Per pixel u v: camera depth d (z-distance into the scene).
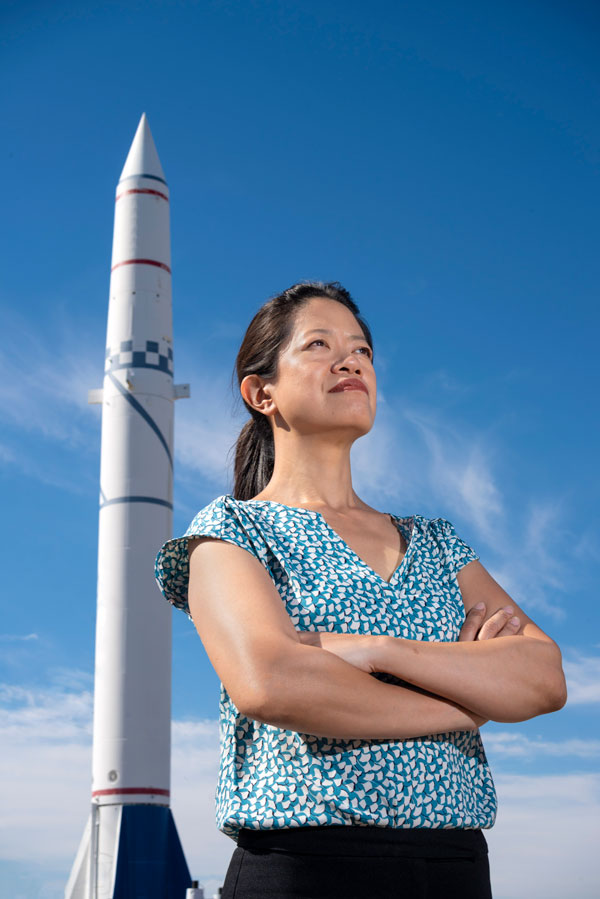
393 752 2.46
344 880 2.30
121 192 24.30
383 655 2.55
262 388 3.37
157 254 23.55
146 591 20.84
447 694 2.58
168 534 21.69
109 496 21.48
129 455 21.66
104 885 18.50
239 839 2.51
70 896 18.67
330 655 2.49
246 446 3.73
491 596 3.13
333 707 2.42
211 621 2.62
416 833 2.39
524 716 2.67
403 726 2.46
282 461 3.28
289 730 2.46
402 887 2.32
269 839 2.39
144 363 22.34
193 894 17.98
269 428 3.60
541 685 2.71
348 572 2.78
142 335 22.61
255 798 2.44
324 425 3.16
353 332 3.32
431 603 2.87
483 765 2.77
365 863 2.32
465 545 3.22
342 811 2.35
